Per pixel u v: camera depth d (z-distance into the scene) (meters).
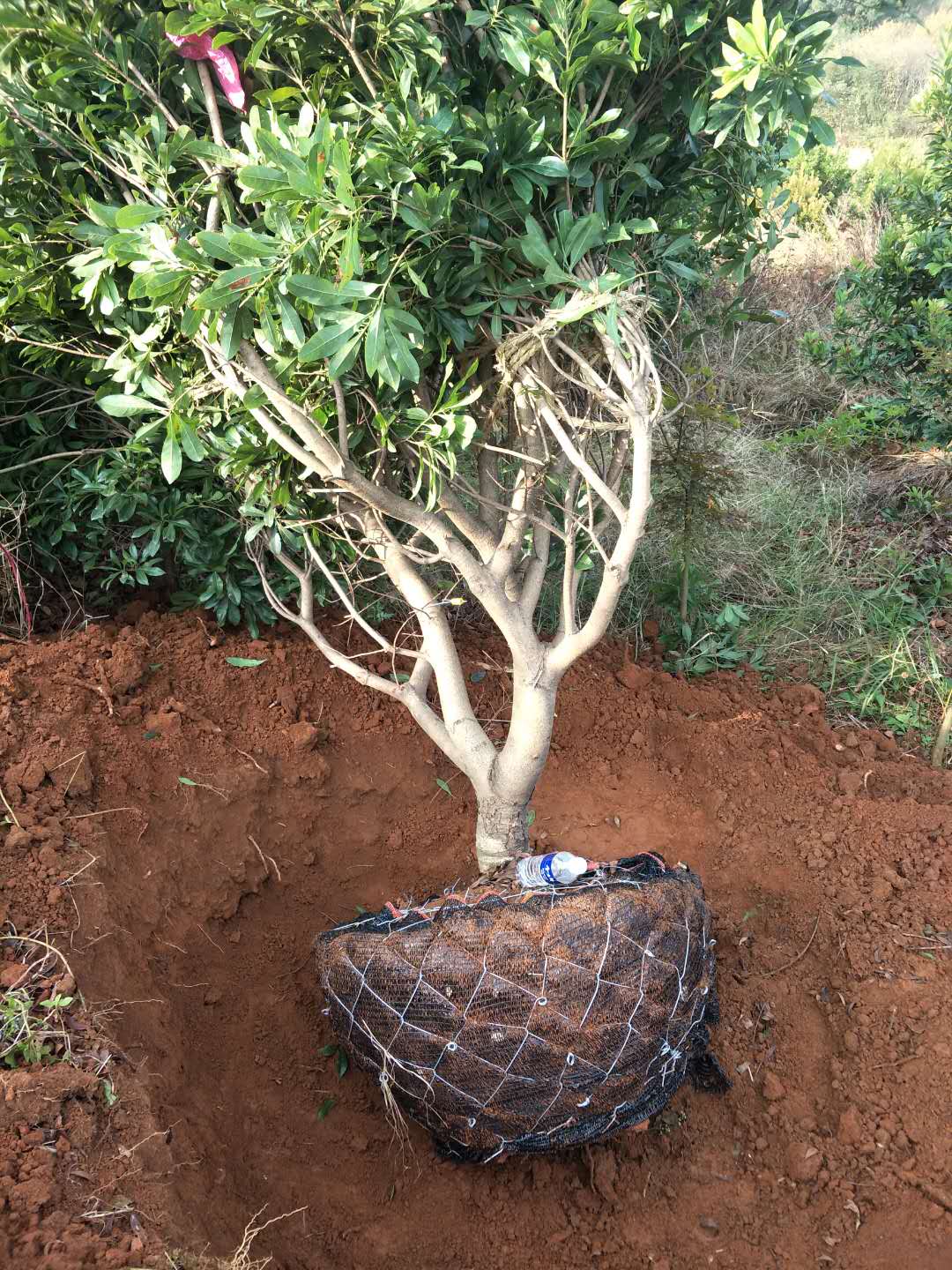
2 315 2.68
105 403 2.37
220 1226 2.22
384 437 2.38
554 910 2.46
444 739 2.97
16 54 2.15
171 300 1.99
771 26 2.04
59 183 2.45
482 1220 2.65
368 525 2.98
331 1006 2.58
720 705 4.18
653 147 2.35
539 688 2.74
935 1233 2.54
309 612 3.21
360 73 2.19
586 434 2.72
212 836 3.24
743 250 2.95
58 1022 2.29
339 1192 2.66
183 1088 2.55
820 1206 2.66
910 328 5.81
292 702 3.67
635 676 4.25
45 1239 1.84
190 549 3.71
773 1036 3.04
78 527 3.79
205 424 2.73
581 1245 2.62
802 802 3.66
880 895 3.25
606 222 2.35
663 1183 2.75
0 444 3.52
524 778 2.85
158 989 2.73
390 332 1.92
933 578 5.04
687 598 4.67
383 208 2.04
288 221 1.86
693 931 2.60
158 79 2.26
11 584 3.76
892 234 6.05
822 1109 2.87
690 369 3.94
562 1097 2.43
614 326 2.14
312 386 2.29
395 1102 2.59
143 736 3.31
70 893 2.62
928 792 3.76
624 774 3.87
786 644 4.66
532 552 2.90
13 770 2.90
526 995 2.38
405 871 3.56
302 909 3.36
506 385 2.46
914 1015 2.92
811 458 6.00
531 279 2.32
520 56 2.07
